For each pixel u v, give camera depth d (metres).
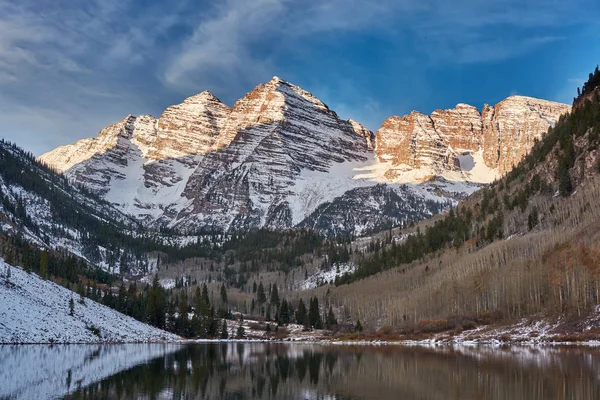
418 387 90.62
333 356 144.38
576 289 158.88
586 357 114.75
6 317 162.00
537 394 80.75
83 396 83.06
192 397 84.31
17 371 104.56
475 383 91.50
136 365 119.56
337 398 83.50
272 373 110.12
